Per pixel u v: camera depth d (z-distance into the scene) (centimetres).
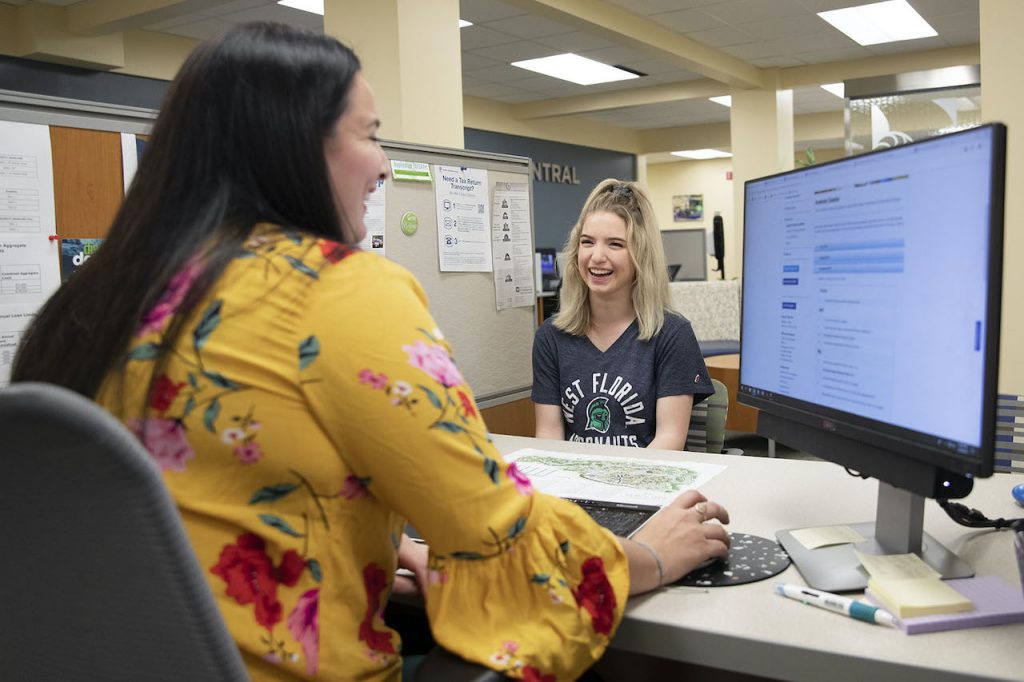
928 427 79
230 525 67
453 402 71
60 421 45
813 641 74
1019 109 353
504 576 75
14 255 137
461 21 663
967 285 73
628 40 671
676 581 89
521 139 1055
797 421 102
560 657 74
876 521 95
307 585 69
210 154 73
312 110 75
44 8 605
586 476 131
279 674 68
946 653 70
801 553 93
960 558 90
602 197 200
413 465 69
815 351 97
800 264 101
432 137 438
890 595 78
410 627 107
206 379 67
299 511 69
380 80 428
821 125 1153
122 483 48
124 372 67
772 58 818
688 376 192
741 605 83
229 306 67
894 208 83
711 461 140
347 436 68
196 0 543
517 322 241
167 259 69
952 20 685
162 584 51
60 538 51
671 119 1150
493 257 232
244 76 74
